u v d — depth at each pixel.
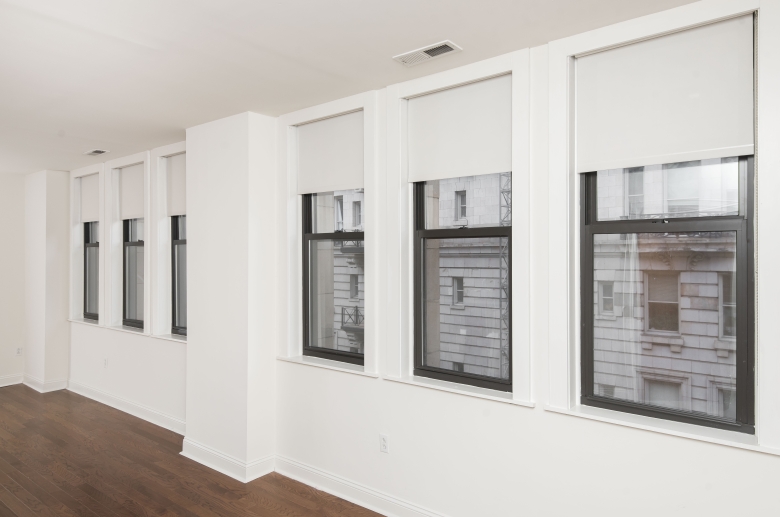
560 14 2.42
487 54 2.90
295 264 4.14
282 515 3.41
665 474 2.43
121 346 5.69
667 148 2.48
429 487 3.23
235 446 4.04
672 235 2.57
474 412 3.04
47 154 5.53
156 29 2.53
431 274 3.43
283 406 4.10
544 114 2.79
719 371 2.46
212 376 4.23
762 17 2.16
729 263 2.43
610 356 2.76
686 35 2.41
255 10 2.34
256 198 4.02
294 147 4.12
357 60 2.95
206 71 3.10
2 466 4.20
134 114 4.03
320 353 4.03
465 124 3.14
